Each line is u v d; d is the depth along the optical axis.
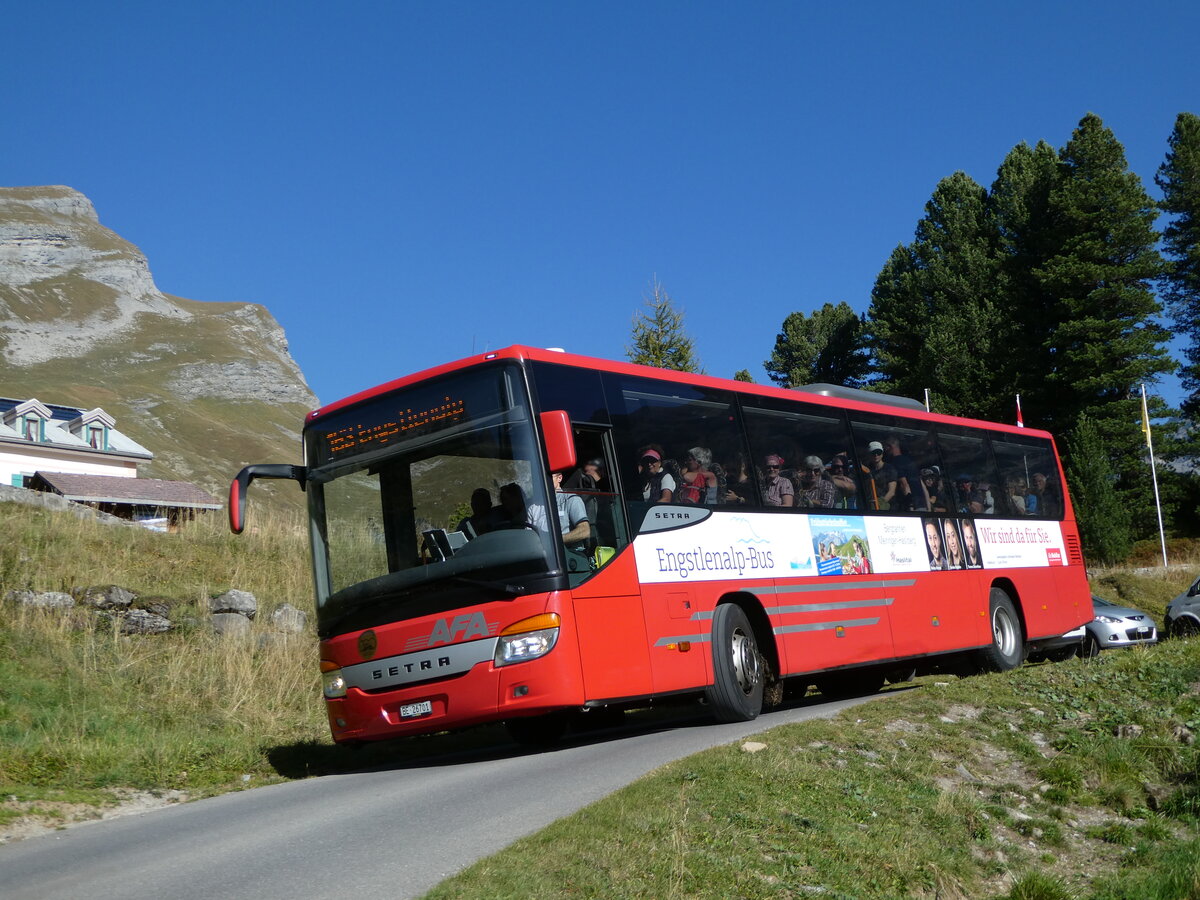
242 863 7.07
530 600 10.18
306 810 9.06
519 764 10.83
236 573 20.38
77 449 81.00
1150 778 11.43
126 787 11.05
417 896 6.00
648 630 11.12
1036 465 20.47
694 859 6.90
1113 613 25.67
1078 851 9.77
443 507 10.65
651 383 12.23
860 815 8.74
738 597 12.77
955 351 73.06
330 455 11.28
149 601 17.31
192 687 15.26
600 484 11.10
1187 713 12.88
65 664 14.98
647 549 11.41
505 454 10.52
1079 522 61.31
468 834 7.47
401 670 10.45
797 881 7.18
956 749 11.06
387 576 10.68
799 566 13.67
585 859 6.62
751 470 13.33
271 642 17.48
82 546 19.55
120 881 6.78
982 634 17.33
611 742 12.09
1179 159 76.25
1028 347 70.81
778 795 8.57
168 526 23.58
